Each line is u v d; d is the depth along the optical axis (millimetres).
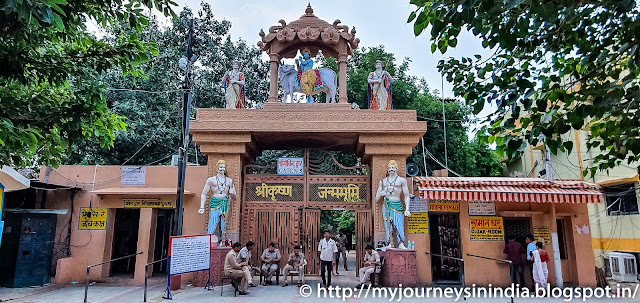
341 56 12406
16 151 6543
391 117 11422
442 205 11156
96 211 11836
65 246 11648
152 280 11641
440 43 4500
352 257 21703
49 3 4016
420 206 11172
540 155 19453
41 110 6145
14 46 5367
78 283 11195
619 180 13836
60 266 11086
